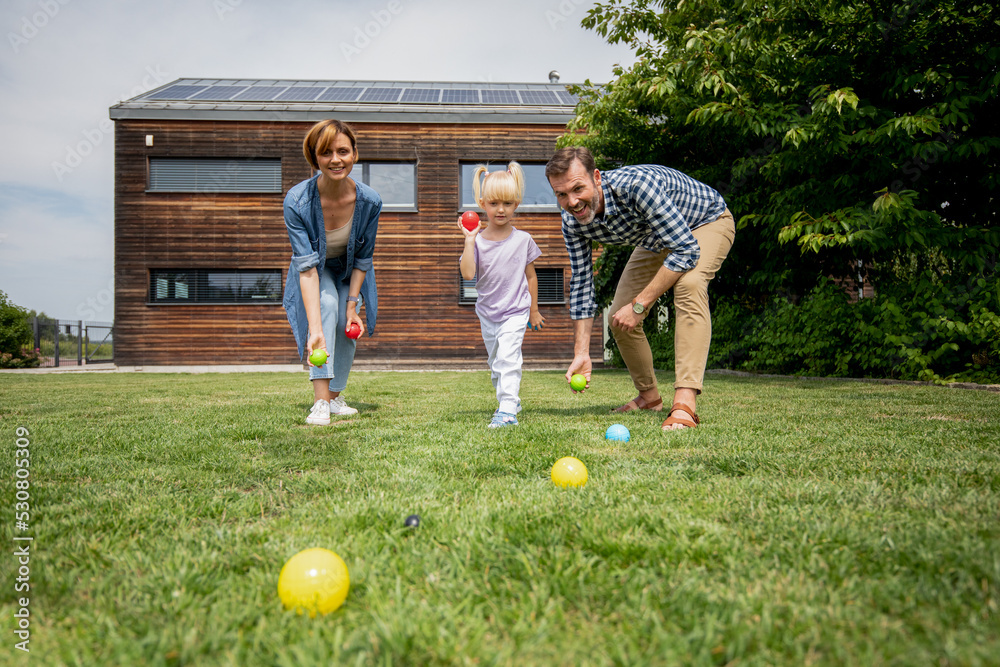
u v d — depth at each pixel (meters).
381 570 1.25
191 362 12.44
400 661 0.91
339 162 3.35
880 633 0.94
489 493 1.89
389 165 12.92
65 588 1.16
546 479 2.09
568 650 0.93
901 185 6.60
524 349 12.87
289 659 0.89
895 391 5.29
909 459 2.26
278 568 1.27
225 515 1.69
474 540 1.40
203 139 12.40
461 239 12.81
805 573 1.20
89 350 16.34
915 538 1.34
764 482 1.93
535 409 4.28
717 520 1.56
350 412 4.02
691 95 7.56
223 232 12.50
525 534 1.45
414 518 1.56
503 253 3.52
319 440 2.88
